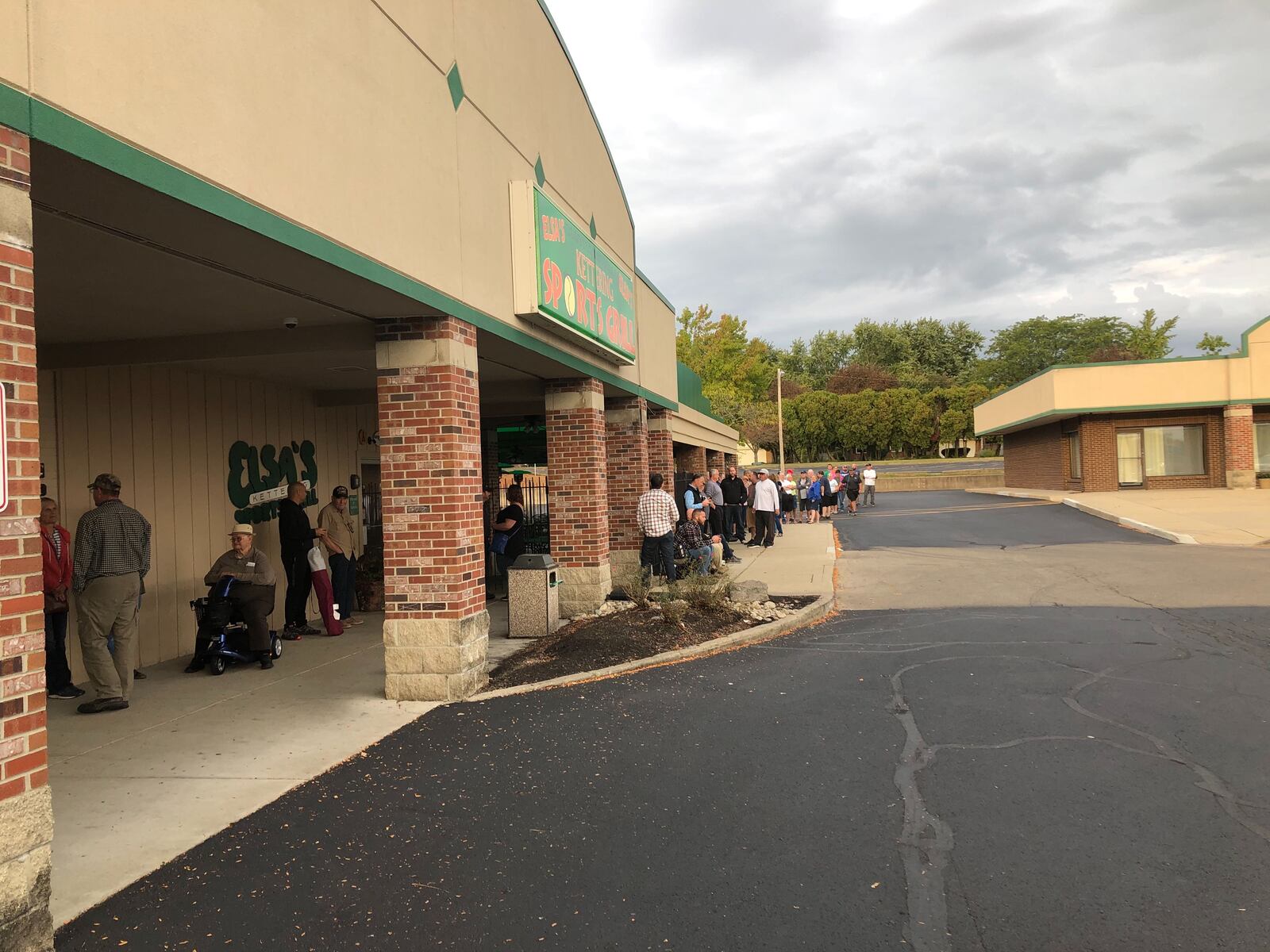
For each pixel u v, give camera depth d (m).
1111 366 27.62
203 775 5.45
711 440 26.58
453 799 4.96
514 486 14.40
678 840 4.35
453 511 7.25
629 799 4.90
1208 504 22.44
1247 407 26.81
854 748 5.67
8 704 3.25
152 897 3.85
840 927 3.49
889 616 10.80
